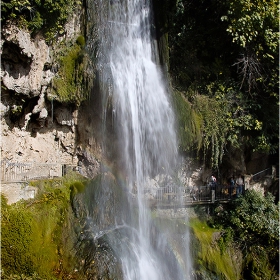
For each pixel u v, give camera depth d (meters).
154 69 13.19
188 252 12.60
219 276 12.59
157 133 13.07
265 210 14.16
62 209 10.19
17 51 10.11
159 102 13.00
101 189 11.45
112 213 11.34
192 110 13.39
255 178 16.44
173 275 11.59
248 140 14.80
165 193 13.67
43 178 11.31
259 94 14.94
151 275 10.85
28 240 8.98
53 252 9.28
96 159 12.93
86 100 12.28
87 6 12.02
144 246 11.52
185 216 13.88
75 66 11.91
